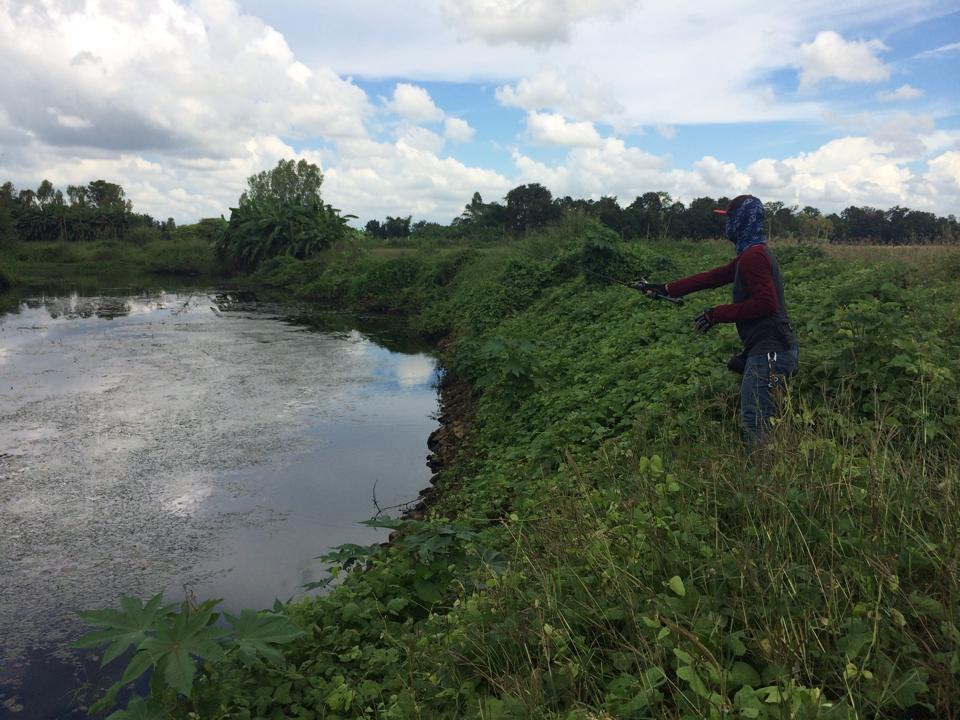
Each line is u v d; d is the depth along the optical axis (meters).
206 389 11.00
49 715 3.78
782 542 2.88
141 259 44.34
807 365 5.13
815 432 4.04
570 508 3.69
